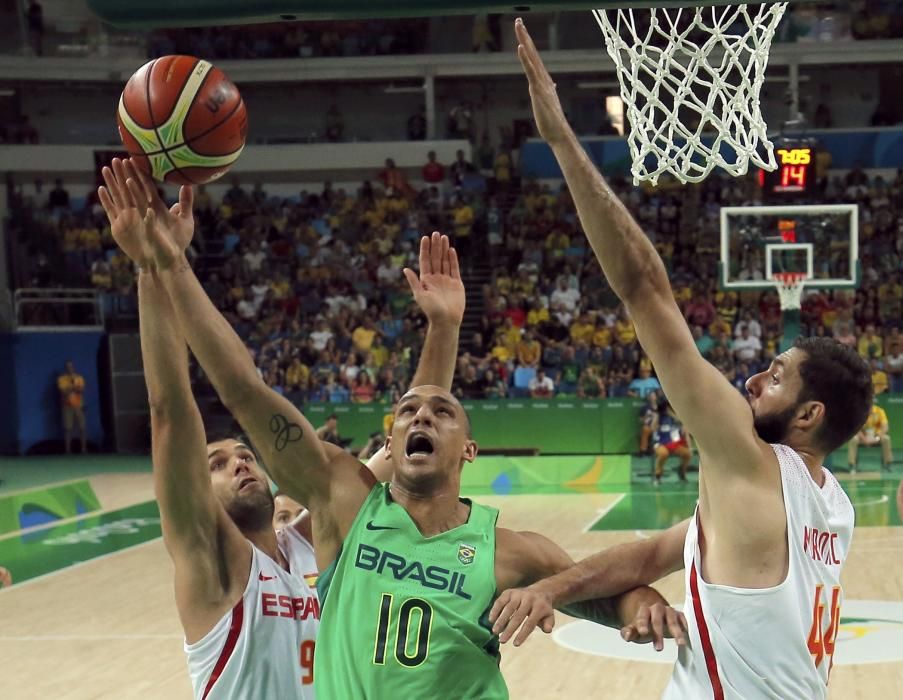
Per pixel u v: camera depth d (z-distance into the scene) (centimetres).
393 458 270
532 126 2403
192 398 277
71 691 637
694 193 2161
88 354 2019
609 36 408
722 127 407
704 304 1881
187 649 291
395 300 2027
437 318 320
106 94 2362
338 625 258
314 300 2033
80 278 2128
